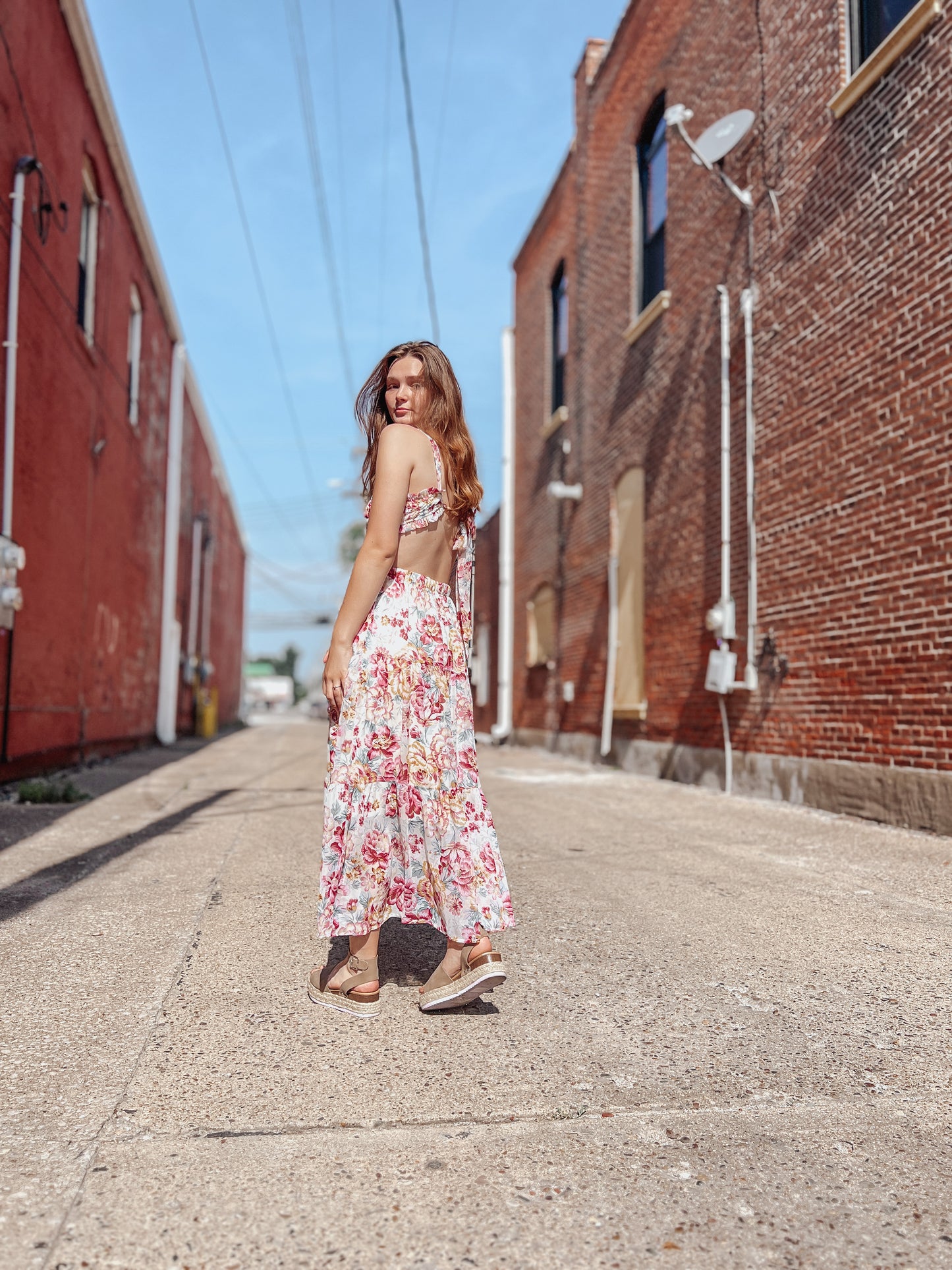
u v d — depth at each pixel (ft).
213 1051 6.35
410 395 7.32
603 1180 4.81
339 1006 7.13
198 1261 4.09
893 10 18.29
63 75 26.30
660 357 30.30
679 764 27.45
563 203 44.09
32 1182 4.70
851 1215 4.54
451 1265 4.10
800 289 21.11
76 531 28.81
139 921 9.64
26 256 22.80
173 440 50.70
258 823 16.65
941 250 16.12
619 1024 6.95
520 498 52.01
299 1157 4.99
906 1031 6.89
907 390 17.06
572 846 14.51
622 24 35.35
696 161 27.55
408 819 6.98
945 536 15.88
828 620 19.62
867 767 17.89
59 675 27.07
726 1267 4.13
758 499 22.95
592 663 37.14
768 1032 6.83
